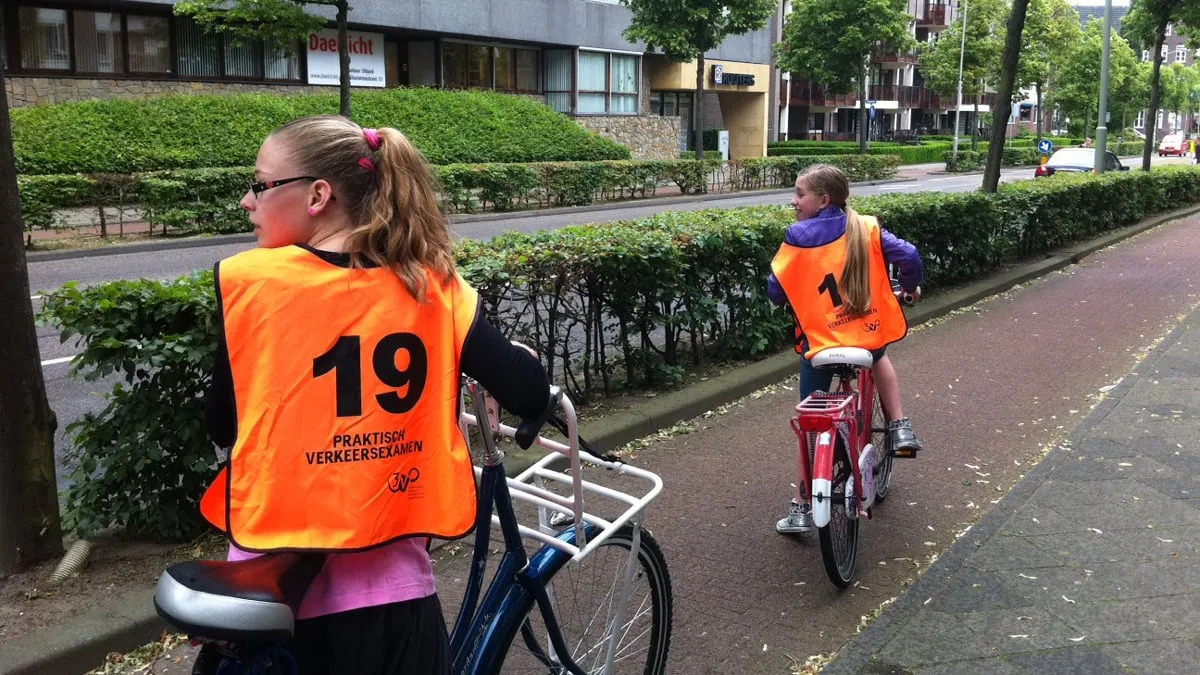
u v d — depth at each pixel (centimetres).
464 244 531
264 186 188
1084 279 1198
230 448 184
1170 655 325
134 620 325
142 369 376
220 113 2183
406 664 192
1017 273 1168
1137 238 1659
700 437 573
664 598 290
